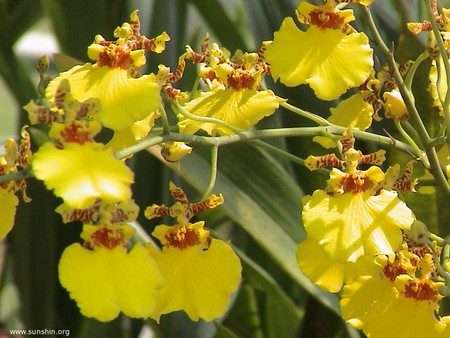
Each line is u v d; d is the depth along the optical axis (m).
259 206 0.63
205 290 0.53
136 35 0.54
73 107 0.51
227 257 0.54
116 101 0.52
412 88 0.61
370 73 0.54
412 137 0.61
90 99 0.51
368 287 0.54
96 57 0.53
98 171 0.50
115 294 0.51
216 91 0.56
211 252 0.54
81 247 0.51
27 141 0.53
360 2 0.54
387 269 0.54
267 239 0.62
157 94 0.52
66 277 0.51
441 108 0.57
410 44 0.61
